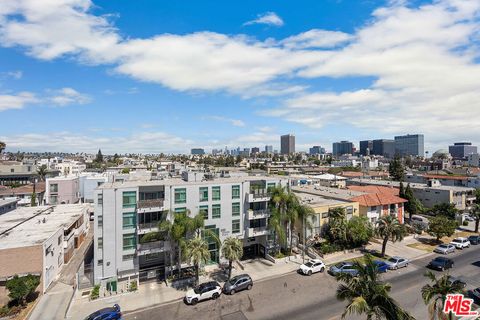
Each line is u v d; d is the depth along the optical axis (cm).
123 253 3750
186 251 3578
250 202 4575
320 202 5594
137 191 3850
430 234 5572
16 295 3047
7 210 5862
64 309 3145
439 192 7600
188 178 4600
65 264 4494
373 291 1991
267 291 3538
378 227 4734
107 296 3422
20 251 3431
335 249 4825
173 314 3036
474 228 6575
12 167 11019
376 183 9144
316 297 3366
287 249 4828
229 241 3853
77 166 15125
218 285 3453
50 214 5556
